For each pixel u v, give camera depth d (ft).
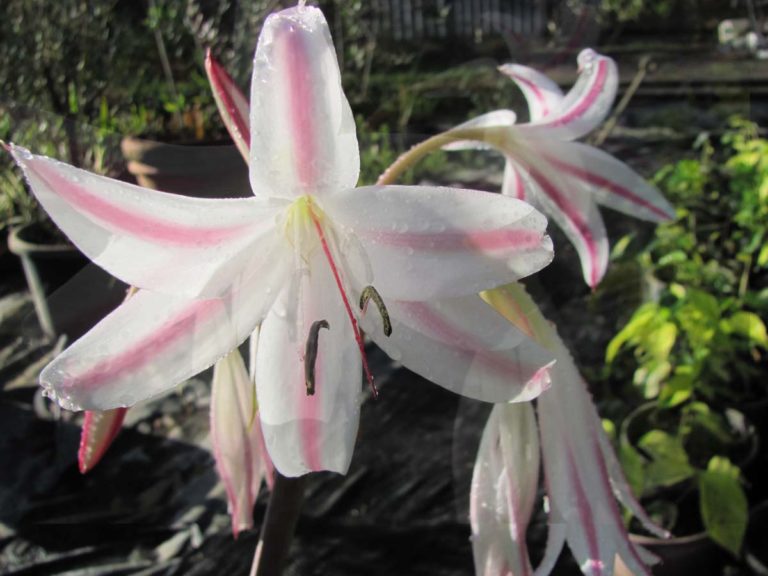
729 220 2.09
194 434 0.99
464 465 1.04
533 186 0.83
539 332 0.77
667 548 1.48
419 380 1.24
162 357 0.59
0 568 1.24
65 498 1.02
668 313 1.63
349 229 0.62
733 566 1.58
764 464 1.77
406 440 1.18
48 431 1.05
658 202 0.83
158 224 0.56
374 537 1.22
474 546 0.81
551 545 0.79
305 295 0.65
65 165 0.53
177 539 1.31
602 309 1.41
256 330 0.71
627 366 1.80
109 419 0.73
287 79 0.54
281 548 0.80
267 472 0.86
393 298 0.64
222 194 0.76
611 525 0.78
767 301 1.88
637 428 1.73
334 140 0.57
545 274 1.15
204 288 0.59
